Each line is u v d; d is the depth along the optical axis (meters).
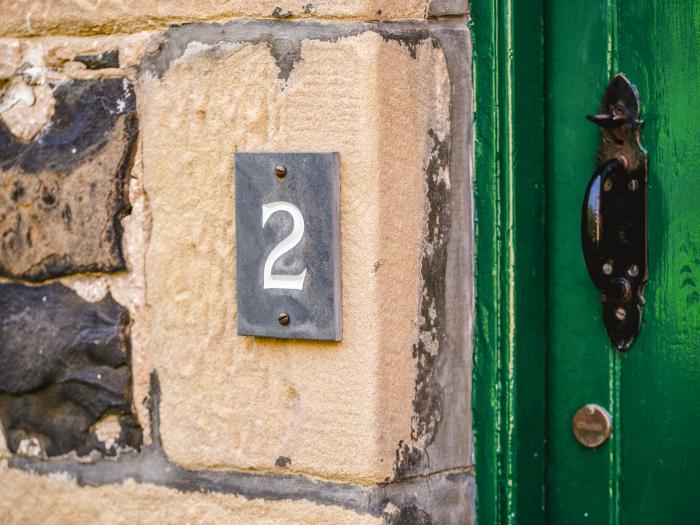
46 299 1.52
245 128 1.41
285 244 1.39
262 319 1.40
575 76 1.47
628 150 1.45
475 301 1.45
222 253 1.43
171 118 1.45
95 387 1.50
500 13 1.42
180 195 1.45
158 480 1.48
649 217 1.44
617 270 1.45
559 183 1.48
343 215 1.38
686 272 1.43
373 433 1.38
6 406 1.55
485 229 1.44
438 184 1.42
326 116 1.38
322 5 1.38
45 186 1.51
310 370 1.40
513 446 1.45
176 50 1.44
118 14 1.47
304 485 1.42
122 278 1.48
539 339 1.49
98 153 1.48
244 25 1.41
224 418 1.44
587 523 1.48
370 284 1.37
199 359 1.45
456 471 1.45
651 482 1.45
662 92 1.43
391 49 1.37
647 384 1.45
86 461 1.51
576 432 1.48
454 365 1.45
